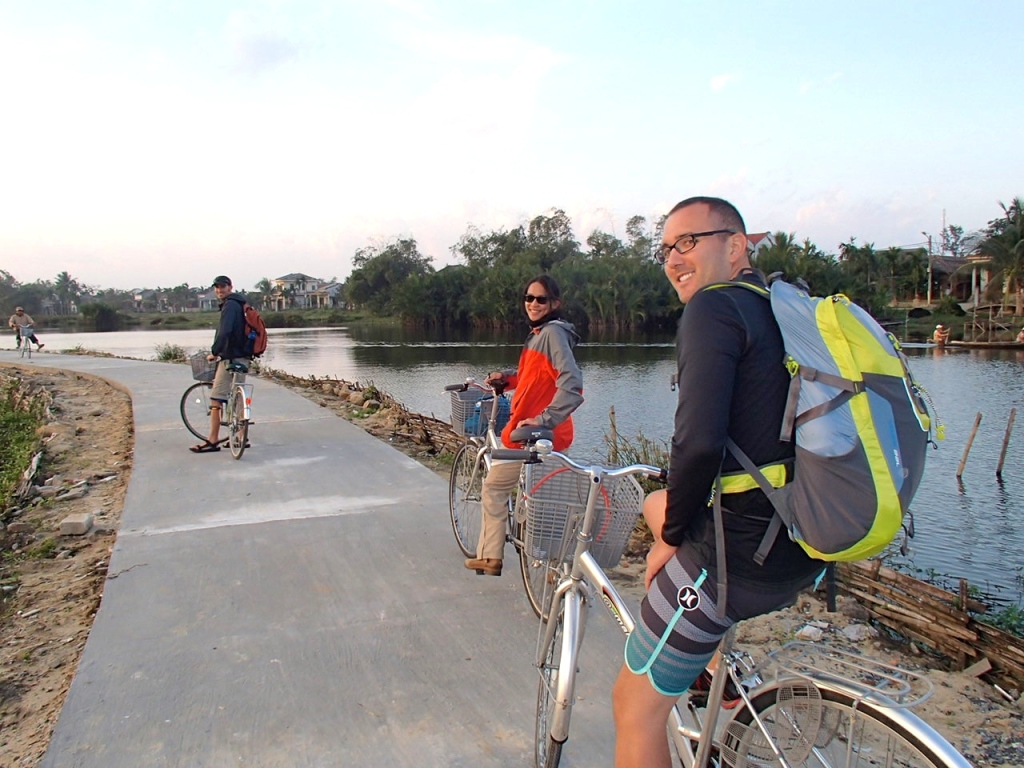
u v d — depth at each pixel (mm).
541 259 84875
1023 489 12461
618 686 2012
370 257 99938
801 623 4039
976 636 3707
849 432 1603
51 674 3523
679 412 1746
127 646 3656
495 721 3070
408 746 2906
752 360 1735
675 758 2602
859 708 1734
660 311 64625
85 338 58156
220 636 3768
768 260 60531
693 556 1850
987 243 58000
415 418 9773
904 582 4215
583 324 66812
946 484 12922
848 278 61469
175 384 13812
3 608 4246
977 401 22797
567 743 2922
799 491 1659
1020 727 3105
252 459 7523
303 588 4348
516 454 2641
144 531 5301
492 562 4086
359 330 74812
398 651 3629
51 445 8688
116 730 2984
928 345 48094
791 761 1849
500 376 4496
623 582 4484
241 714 3102
